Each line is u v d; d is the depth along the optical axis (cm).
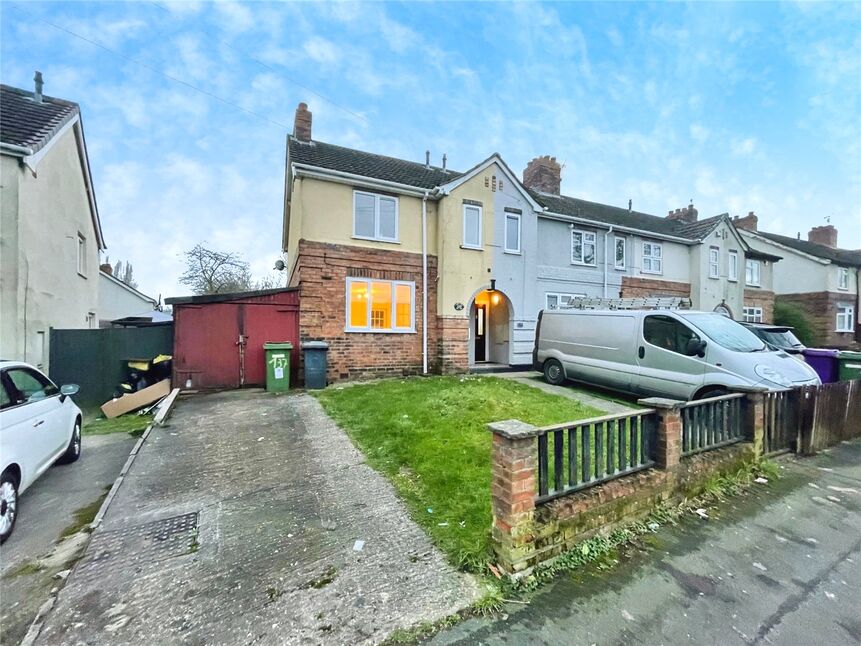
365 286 1113
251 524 356
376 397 797
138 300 2391
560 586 276
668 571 295
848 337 2394
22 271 750
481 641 226
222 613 247
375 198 1139
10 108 902
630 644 226
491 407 659
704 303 1803
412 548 316
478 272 1257
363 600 258
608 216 1745
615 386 856
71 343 870
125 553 314
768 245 2419
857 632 239
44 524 374
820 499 426
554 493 320
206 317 950
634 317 835
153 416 750
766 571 299
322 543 324
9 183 732
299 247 1058
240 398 844
